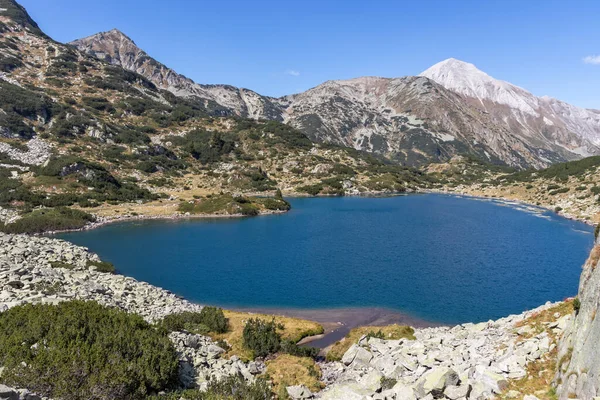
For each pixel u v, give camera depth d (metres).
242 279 61.38
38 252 56.06
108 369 19.61
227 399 20.86
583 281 21.81
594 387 16.05
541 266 68.62
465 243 88.31
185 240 90.19
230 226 109.62
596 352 16.86
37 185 121.88
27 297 32.53
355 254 78.00
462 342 30.12
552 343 23.56
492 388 20.42
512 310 48.34
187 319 38.28
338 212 140.62
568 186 167.38
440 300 51.88
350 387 23.59
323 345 37.97
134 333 24.52
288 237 95.00
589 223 116.00
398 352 29.75
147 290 48.56
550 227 109.31
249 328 35.53
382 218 126.31
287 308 49.31
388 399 21.33
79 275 47.38
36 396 15.55
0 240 60.31
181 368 25.50
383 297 53.12
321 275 63.56
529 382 20.64
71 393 17.91
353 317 46.28
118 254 75.94
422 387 21.25
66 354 19.73
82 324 23.94
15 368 18.03
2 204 104.56
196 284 58.72
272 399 23.56
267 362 31.23
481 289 56.41
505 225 112.88
